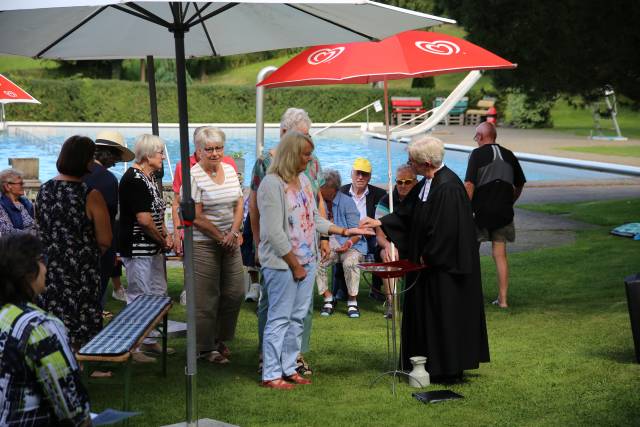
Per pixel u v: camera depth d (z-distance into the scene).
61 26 5.07
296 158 5.12
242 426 4.60
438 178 5.33
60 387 2.74
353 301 7.68
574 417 4.63
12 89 8.98
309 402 5.04
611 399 4.89
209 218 5.83
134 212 5.91
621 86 13.12
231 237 5.82
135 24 5.43
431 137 5.41
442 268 5.25
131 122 33.78
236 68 50.03
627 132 30.42
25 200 7.54
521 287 8.60
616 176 19.42
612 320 6.94
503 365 5.77
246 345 6.58
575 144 25.64
